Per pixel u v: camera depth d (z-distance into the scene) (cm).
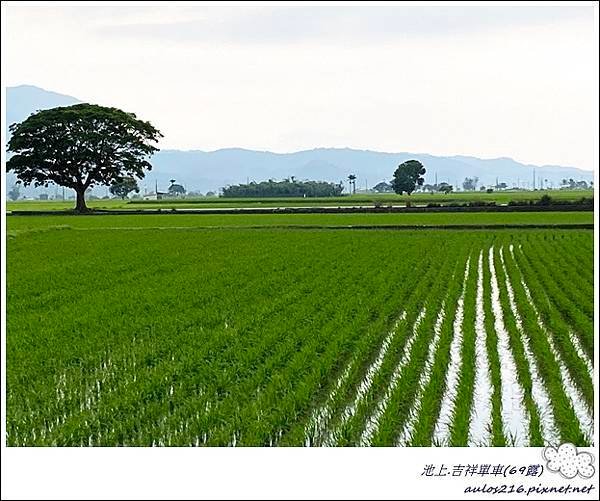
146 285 2458
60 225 5659
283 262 3073
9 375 1367
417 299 2169
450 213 6481
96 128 8438
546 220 5394
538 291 2227
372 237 4281
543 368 1449
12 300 2172
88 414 1175
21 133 8306
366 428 1159
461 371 1368
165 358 1509
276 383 1305
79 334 1698
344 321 1809
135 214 7306
